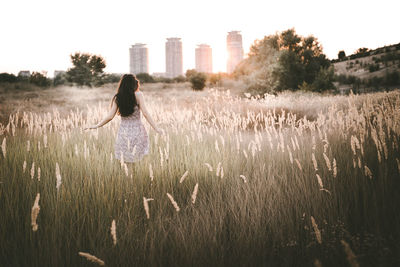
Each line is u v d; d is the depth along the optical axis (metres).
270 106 9.37
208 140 4.57
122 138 3.14
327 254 1.61
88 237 1.85
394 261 1.47
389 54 55.84
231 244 1.79
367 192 2.12
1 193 2.28
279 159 3.21
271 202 2.22
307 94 15.84
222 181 2.73
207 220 1.94
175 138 4.55
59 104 15.34
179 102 14.63
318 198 2.18
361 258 1.51
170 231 1.92
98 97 20.39
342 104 8.08
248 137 4.79
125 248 1.72
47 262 1.62
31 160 3.32
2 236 1.78
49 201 2.17
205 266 1.61
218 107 9.12
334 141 3.61
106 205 2.21
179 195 2.47
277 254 1.69
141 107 3.22
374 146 2.96
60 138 4.62
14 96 20.33
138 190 2.52
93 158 3.25
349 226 1.89
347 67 62.69
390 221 1.83
